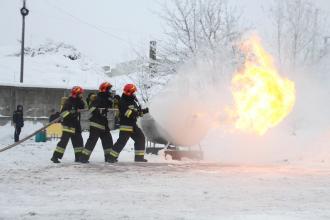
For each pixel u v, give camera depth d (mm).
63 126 12180
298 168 11008
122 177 9281
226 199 7094
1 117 26703
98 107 12117
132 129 12281
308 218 5848
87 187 8109
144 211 6258
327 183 8656
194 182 8664
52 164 11578
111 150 12188
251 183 8594
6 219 5801
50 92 28062
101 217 5910
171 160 13117
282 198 7199
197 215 6016
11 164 11602
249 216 5941
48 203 6773
